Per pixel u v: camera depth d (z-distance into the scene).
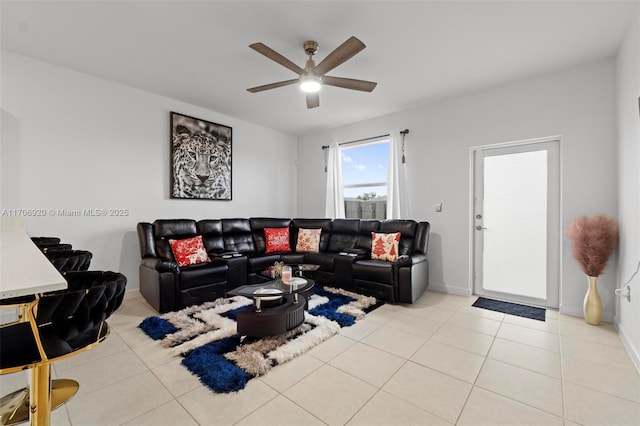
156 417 1.50
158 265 2.91
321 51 2.67
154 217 3.73
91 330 1.15
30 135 2.83
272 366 1.98
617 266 2.65
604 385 1.79
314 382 1.81
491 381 1.83
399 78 3.22
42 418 1.09
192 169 4.09
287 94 3.71
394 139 4.32
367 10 2.12
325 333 2.45
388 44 2.56
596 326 2.68
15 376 1.85
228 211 4.61
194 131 4.10
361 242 4.31
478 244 3.70
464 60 2.84
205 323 2.67
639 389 1.75
